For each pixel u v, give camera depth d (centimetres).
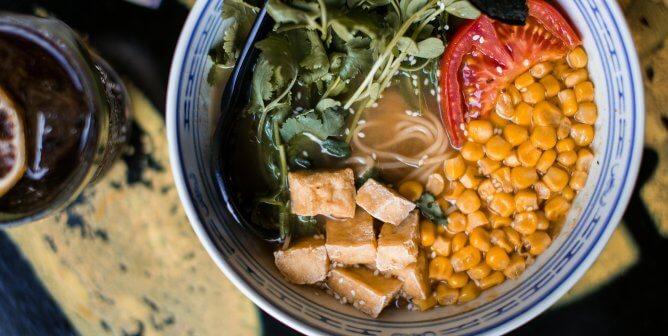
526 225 41
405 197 42
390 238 40
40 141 39
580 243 40
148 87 43
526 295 40
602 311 43
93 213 43
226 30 39
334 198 40
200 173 40
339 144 41
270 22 39
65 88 39
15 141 38
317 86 41
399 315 41
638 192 43
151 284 43
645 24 42
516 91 42
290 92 40
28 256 43
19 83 39
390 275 41
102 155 39
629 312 43
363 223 41
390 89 42
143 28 42
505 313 40
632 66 39
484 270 42
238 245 40
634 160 39
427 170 42
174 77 38
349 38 38
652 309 43
